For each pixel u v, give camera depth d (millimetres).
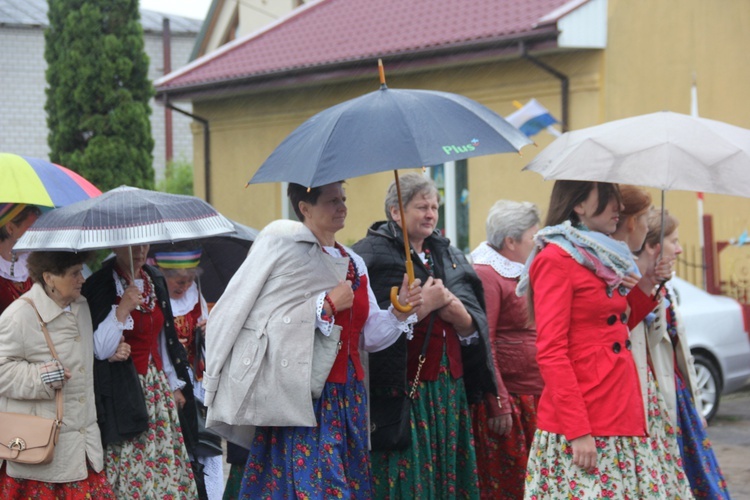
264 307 5043
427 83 16141
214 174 19922
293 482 5039
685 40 15328
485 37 14672
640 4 14672
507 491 6273
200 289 7043
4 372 5316
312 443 5039
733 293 15453
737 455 9828
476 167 15391
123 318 5566
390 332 5344
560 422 4914
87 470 5477
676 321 6016
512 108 15172
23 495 5406
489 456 6242
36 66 28422
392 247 5781
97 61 18406
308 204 5207
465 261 6070
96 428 5547
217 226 5473
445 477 5699
